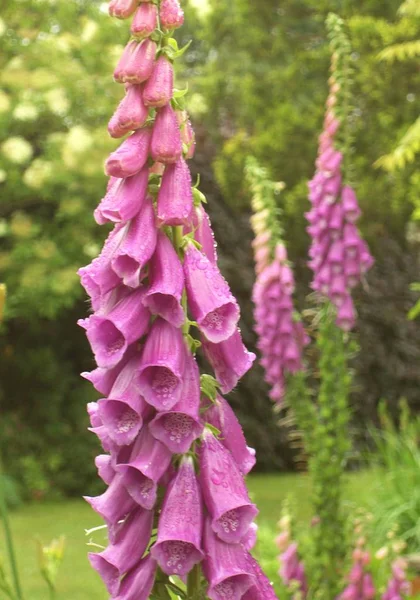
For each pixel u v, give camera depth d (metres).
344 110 5.34
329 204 5.38
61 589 7.40
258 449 13.66
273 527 8.52
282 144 14.47
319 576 4.71
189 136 1.72
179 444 1.63
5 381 13.05
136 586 1.67
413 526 6.93
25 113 11.88
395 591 4.17
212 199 14.48
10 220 12.49
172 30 1.68
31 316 11.91
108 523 1.73
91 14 13.30
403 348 14.08
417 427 8.70
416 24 13.57
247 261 14.19
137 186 1.67
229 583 1.65
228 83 17.94
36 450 12.70
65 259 11.91
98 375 1.73
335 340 5.29
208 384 1.73
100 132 11.92
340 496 4.95
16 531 9.97
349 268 5.35
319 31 16.94
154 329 1.66
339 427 5.13
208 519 1.67
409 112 13.81
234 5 17.97
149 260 1.68
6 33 12.74
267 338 5.57
